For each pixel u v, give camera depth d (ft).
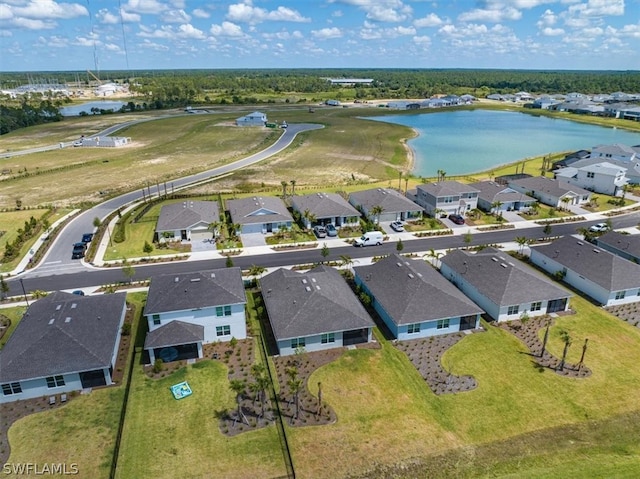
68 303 144.25
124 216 258.16
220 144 499.10
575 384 125.59
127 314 159.94
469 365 133.90
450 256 189.67
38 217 263.29
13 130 613.52
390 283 162.40
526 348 142.10
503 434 108.88
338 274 174.40
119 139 498.28
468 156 451.53
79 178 361.30
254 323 154.51
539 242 226.17
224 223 248.11
